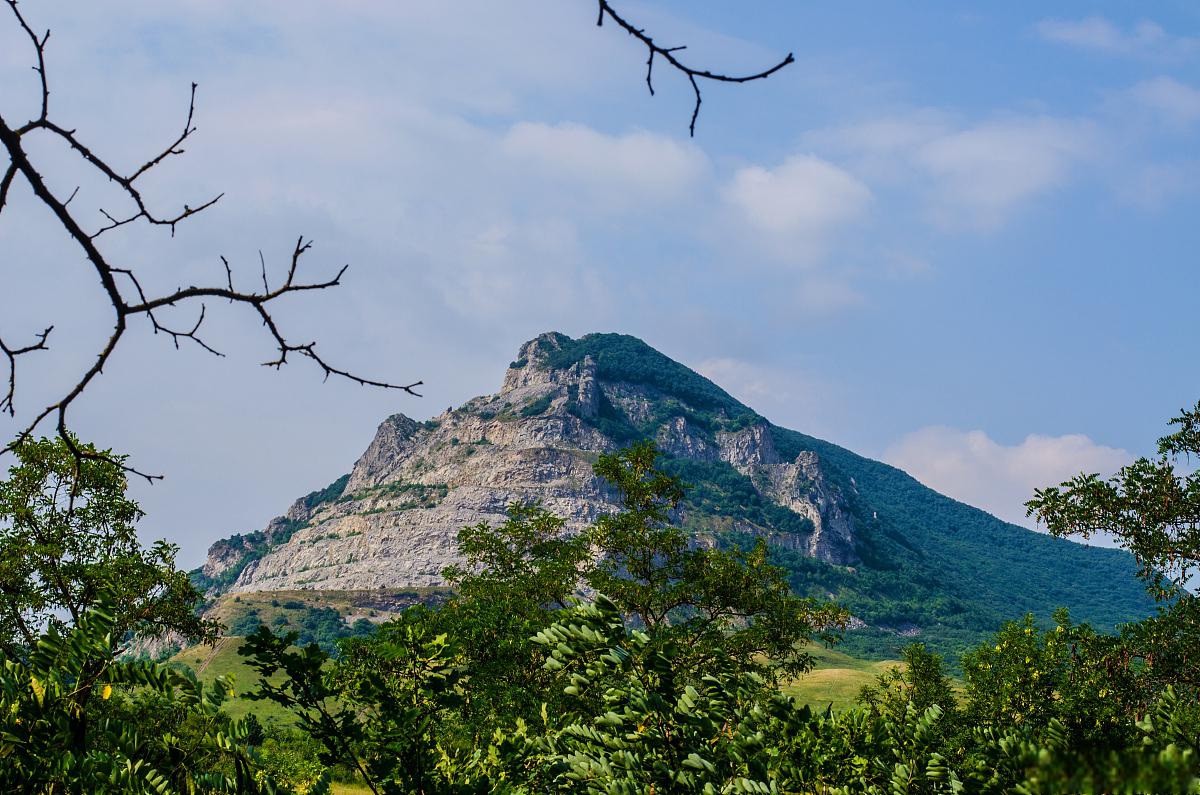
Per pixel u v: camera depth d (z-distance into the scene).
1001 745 6.85
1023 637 29.97
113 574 24.36
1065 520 21.59
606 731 6.96
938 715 8.16
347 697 7.31
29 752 6.66
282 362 3.92
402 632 7.75
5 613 23.28
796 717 7.75
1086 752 3.20
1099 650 23.47
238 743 7.07
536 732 8.76
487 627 22.83
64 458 24.98
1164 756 3.15
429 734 7.55
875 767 7.82
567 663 7.21
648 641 7.07
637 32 3.43
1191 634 20.84
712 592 32.59
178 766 7.03
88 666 7.10
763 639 32.28
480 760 8.12
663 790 6.73
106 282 3.66
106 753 6.92
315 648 7.03
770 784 6.79
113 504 26.31
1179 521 20.66
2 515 24.45
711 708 7.20
